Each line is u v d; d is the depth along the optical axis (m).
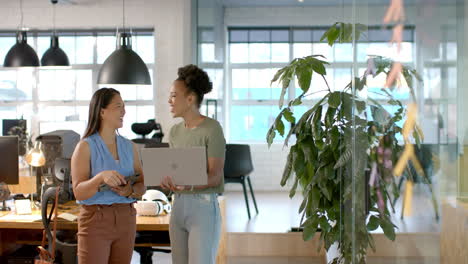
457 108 1.71
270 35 9.09
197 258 3.21
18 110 9.79
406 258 2.00
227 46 9.22
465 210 1.75
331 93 3.71
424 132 1.82
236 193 9.19
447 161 1.77
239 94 9.43
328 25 7.94
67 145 5.20
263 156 9.33
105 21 9.45
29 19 9.52
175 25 9.40
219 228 3.32
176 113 3.32
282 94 3.91
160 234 4.57
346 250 3.07
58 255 3.76
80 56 9.71
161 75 9.44
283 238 6.55
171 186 3.20
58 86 9.78
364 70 2.22
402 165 1.97
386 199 2.11
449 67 1.70
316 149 3.85
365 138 2.27
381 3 2.02
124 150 3.41
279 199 8.70
